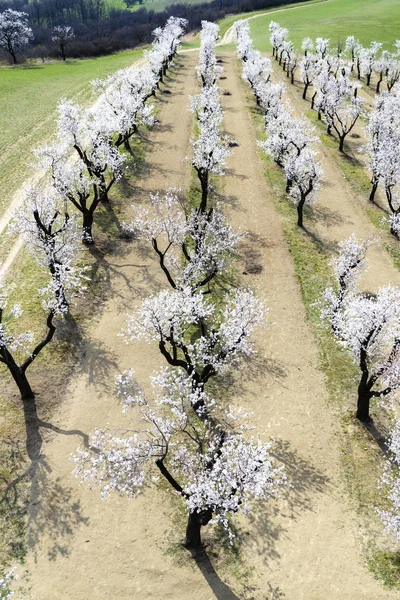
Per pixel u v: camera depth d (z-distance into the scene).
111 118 52.25
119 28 165.62
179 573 22.53
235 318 28.48
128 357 33.66
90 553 23.17
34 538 23.66
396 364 27.36
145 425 29.05
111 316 37.03
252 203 53.09
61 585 22.03
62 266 31.47
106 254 43.66
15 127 69.75
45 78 97.81
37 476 26.14
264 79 90.12
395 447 24.66
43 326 35.38
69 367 32.62
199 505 19.80
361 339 27.22
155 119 72.06
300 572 22.59
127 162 59.03
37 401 30.16
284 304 38.91
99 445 27.64
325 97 68.50
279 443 28.31
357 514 24.94
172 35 105.25
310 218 50.81
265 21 151.75
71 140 47.69
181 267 37.84
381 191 55.72
